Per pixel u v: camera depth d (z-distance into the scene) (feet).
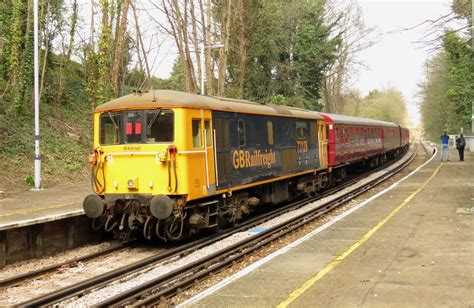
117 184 37.78
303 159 60.23
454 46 58.23
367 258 28.66
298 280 24.76
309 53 123.44
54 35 88.79
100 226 39.45
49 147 73.67
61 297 25.84
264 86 122.62
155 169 36.55
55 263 35.45
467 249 29.81
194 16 89.51
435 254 28.86
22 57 75.97
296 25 125.49
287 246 32.73
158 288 26.68
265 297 22.27
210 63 90.43
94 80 86.94
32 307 24.14
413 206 47.83
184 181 36.01
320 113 71.97
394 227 37.73
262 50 114.93
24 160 67.00
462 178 72.59
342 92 200.13
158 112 36.91
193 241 39.34
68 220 39.70
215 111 40.50
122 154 37.55
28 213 41.68
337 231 37.09
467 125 155.33
